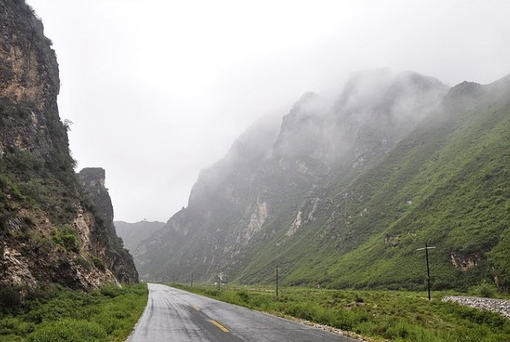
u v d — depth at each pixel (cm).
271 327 1670
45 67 5697
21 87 5050
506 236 7262
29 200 3606
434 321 3047
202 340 1320
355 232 13775
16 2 5441
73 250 3466
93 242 5288
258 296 4241
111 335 1415
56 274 2961
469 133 14325
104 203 12875
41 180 4316
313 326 1708
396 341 1259
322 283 10744
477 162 11075
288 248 18388
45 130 5234
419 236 9475
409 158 16625
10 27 5122
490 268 6750
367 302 4106
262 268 17500
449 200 10212
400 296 5391
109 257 6538
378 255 10294
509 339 1664
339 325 1689
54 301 2455
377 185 16562
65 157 5638
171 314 2366
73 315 2202
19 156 4231
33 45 5516
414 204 12119
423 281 7531
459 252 7638
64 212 4188
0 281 2331
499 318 3431
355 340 1302
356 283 9219
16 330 1764
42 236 3186
